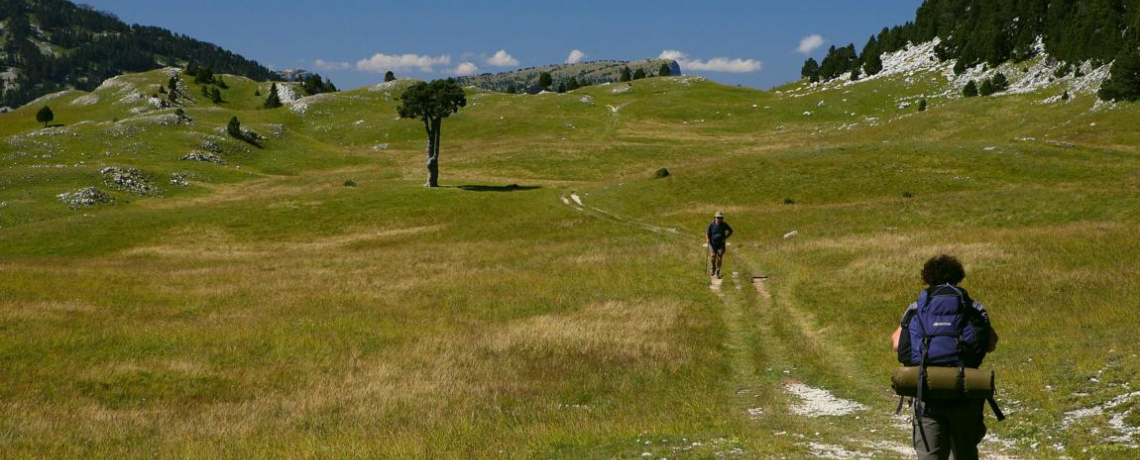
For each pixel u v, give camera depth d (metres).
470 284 33.19
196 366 20.39
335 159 113.94
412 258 43.44
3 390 18.16
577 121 141.38
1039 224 39.91
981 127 92.75
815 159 69.69
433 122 77.94
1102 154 62.97
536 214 61.78
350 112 156.00
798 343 20.80
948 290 6.72
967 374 6.30
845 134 107.00
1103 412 11.52
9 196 74.88
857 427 12.61
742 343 21.84
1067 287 23.03
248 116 148.88
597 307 27.20
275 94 177.00
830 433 12.09
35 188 78.75
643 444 11.05
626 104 155.50
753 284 30.94
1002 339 18.52
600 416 14.44
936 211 45.16
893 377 6.70
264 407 16.58
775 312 25.36
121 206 76.56
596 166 98.00
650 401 15.83
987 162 63.16
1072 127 78.62
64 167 86.31
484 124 140.12
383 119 147.75
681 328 23.30
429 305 29.16
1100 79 94.19
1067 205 42.19
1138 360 13.73
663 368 18.66
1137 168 56.94
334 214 64.44
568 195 71.31
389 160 112.94
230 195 86.56
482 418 14.73
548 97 171.12
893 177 61.69
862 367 17.89
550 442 11.80
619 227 53.16
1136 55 80.44
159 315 27.36
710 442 10.75
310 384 18.80
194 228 60.06
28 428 15.01
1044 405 12.61
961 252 29.92
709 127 133.62
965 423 6.46
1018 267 26.58
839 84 164.62
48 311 27.00
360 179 92.31
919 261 29.12
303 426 14.80
